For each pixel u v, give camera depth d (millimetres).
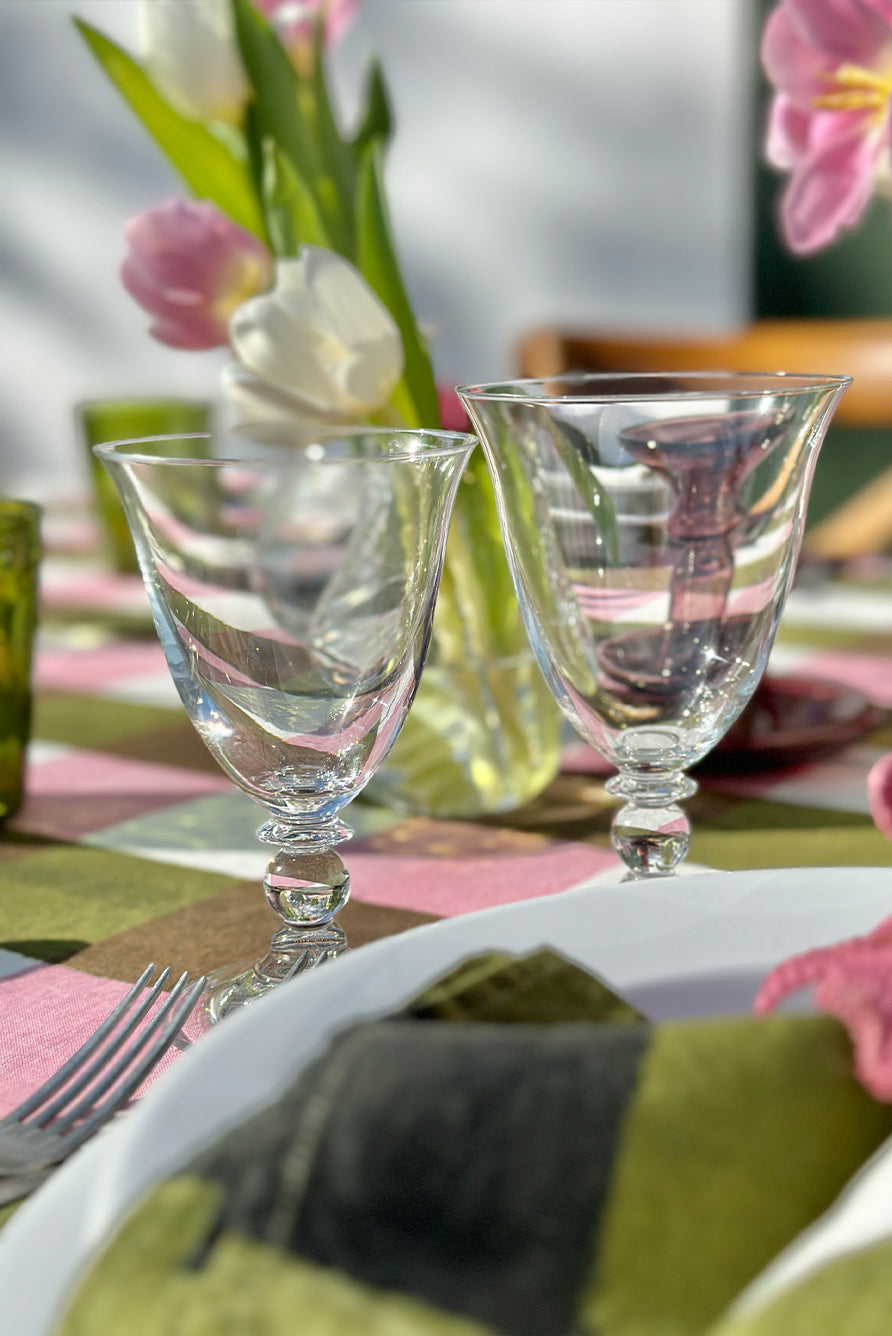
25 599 799
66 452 4211
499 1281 479
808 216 767
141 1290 459
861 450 2547
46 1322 468
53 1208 506
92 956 688
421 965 555
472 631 775
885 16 739
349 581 647
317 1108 503
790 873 581
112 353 4090
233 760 649
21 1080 617
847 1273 454
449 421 805
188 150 819
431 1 3449
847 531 1521
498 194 3510
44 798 836
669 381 670
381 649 639
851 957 534
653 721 653
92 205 3967
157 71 791
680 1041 516
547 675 667
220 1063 522
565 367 1823
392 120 835
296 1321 456
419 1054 510
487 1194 497
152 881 746
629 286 3422
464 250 3590
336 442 702
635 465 624
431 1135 501
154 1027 605
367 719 645
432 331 812
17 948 696
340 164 801
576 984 559
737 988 562
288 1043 531
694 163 3256
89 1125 569
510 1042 513
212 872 752
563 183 3438
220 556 625
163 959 685
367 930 698
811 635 1005
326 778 647
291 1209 484
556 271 3506
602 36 3291
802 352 1760
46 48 3869
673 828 664
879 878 581
